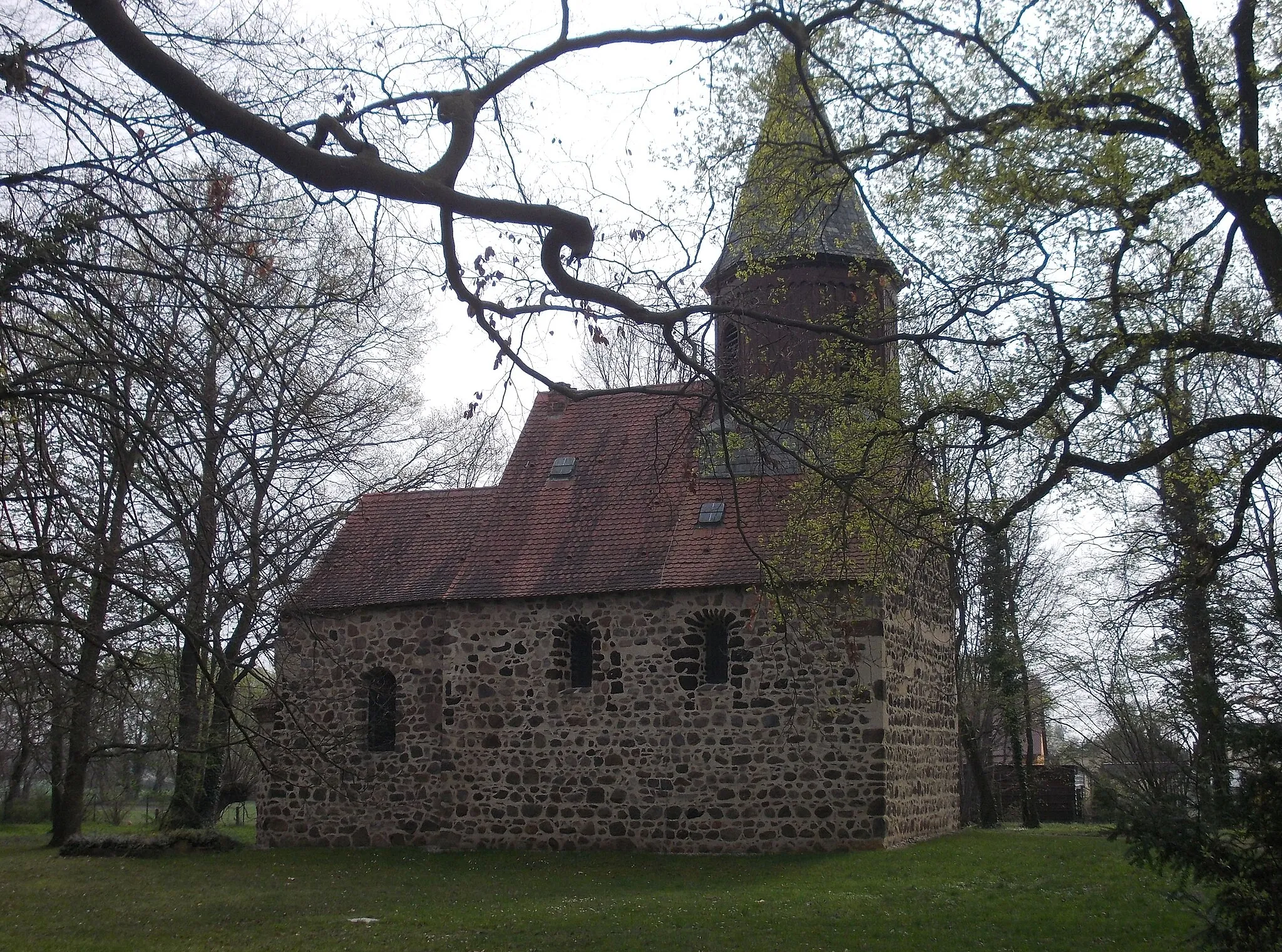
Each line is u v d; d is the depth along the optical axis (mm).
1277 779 9383
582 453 25297
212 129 6633
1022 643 34000
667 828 20906
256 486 10781
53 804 27953
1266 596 14773
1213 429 12594
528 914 15008
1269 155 12477
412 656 23453
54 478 7977
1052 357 12977
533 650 22375
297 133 7578
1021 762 33000
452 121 7527
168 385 7301
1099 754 41812
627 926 14047
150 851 22281
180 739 21062
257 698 22531
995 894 15797
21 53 6727
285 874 19531
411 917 15094
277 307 7344
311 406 13930
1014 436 13297
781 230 14500
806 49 9125
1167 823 9789
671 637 21469
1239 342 12281
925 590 23750
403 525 25562
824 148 13344
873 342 9500
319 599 24125
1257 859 9461
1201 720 10664
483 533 24203
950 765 25078
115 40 6207
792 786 20406
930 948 12539
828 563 15641
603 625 21969
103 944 13523
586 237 7590
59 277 7074
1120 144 12156
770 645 20891
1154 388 12852
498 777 22172
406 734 23172
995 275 13094
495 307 8102
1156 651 20609
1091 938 12852
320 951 13008
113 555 8789
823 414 14633
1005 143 12391
